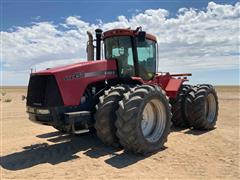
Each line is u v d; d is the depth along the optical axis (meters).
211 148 6.22
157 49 7.69
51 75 5.53
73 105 5.72
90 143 6.70
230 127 8.88
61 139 7.24
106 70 6.39
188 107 8.20
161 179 4.41
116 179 4.41
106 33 6.97
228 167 4.98
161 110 6.12
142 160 5.37
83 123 5.73
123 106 5.45
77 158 5.54
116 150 6.05
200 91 8.19
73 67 5.82
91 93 6.24
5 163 5.36
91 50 7.14
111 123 5.76
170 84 8.04
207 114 8.56
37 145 6.68
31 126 9.44
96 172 4.73
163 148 6.21
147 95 5.64
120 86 6.12
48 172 4.79
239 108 14.65
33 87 5.81
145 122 6.08
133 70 6.77
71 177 4.53
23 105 18.42
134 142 5.42
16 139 7.39
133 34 6.64
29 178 4.53
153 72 7.51
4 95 33.44
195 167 4.98
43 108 5.54
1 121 10.70
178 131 8.16
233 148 6.21
